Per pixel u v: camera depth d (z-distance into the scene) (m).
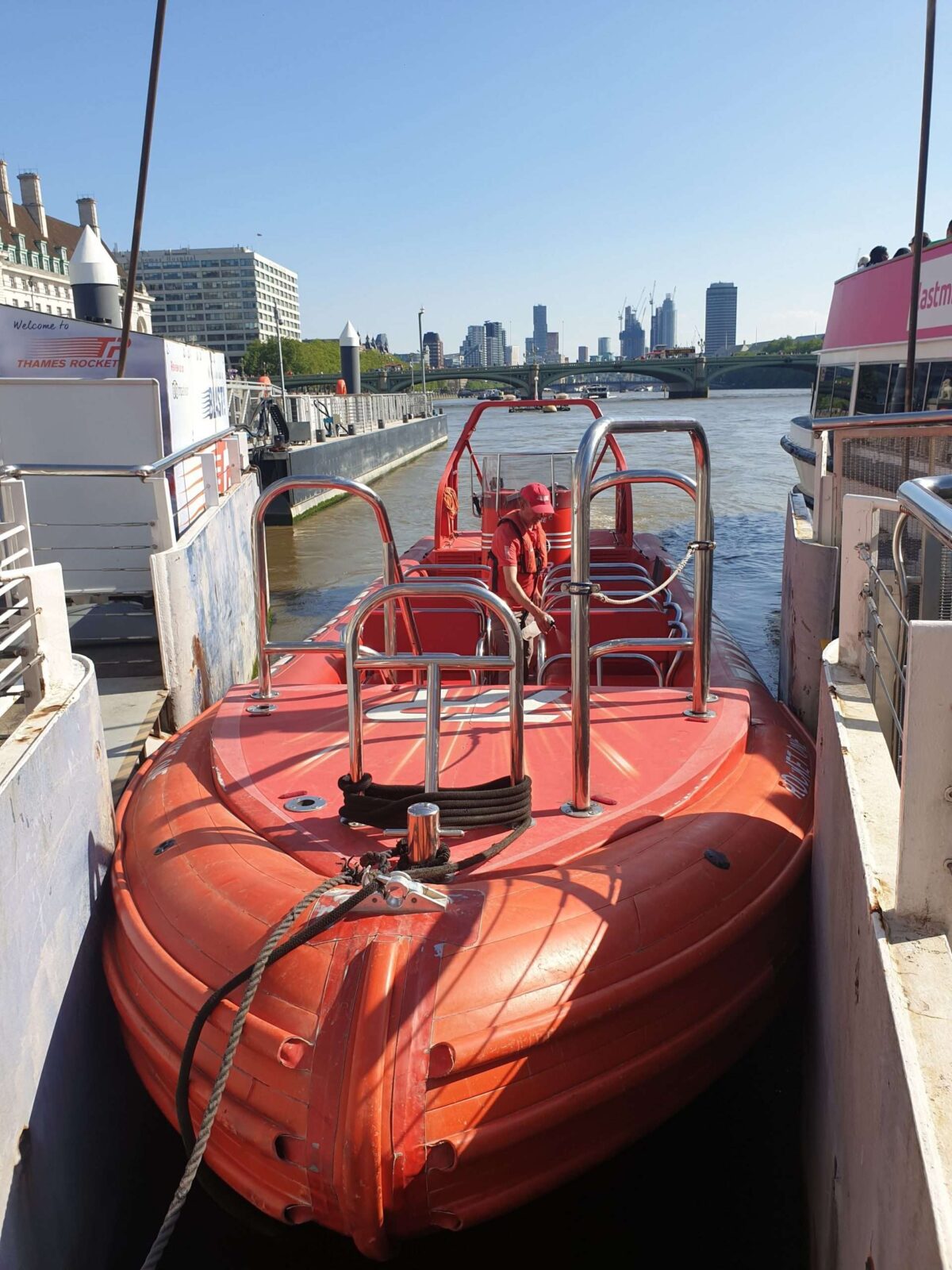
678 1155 3.50
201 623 6.54
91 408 7.14
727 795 3.62
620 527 8.38
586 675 3.20
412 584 3.05
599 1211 3.28
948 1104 1.51
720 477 26.83
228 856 3.10
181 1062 2.61
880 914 2.03
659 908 2.85
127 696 5.69
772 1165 3.49
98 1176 3.29
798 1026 3.84
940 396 9.29
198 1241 3.36
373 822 3.12
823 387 13.46
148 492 7.30
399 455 35.34
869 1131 1.95
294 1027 2.47
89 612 7.18
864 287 11.58
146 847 3.37
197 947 2.81
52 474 5.80
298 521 20.83
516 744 3.16
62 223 98.00
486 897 2.75
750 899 3.09
